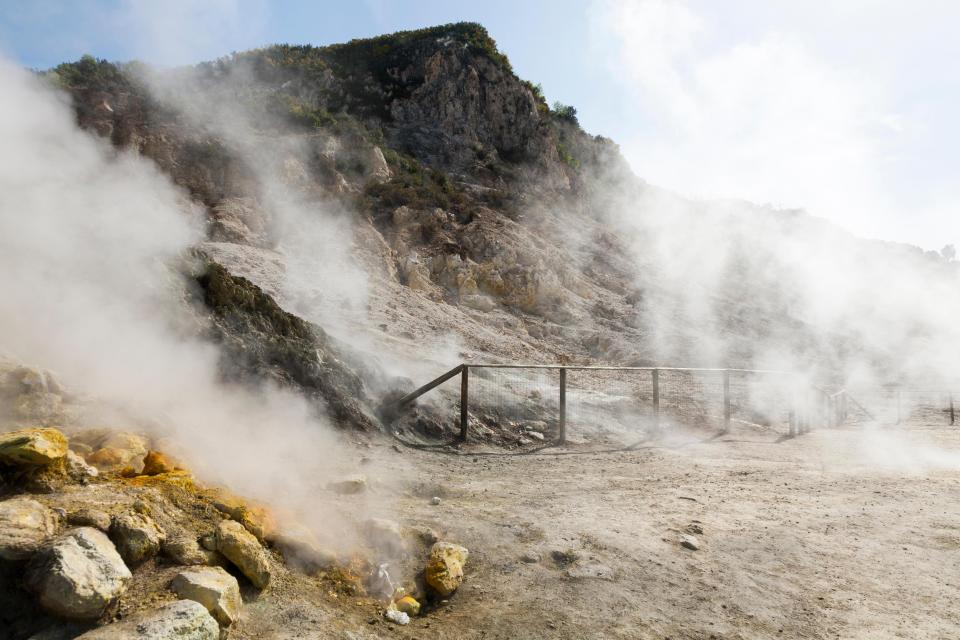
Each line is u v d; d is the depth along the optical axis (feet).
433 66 172.96
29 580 8.23
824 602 13.64
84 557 8.61
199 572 9.73
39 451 10.44
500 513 18.24
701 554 16.11
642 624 12.09
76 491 10.69
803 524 19.40
